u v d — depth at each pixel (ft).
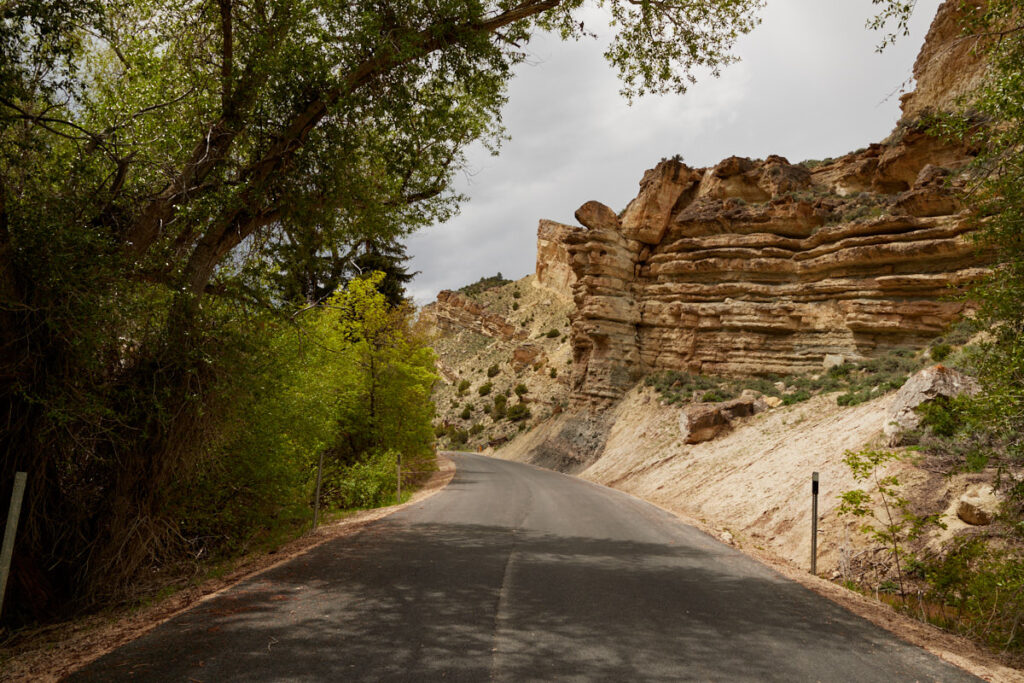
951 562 25.98
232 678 12.73
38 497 22.99
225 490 32.81
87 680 12.60
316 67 27.50
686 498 60.03
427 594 20.29
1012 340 20.30
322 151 28.78
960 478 33.35
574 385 143.95
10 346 20.86
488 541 31.32
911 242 86.38
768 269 108.68
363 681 12.66
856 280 94.17
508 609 18.58
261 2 26.96
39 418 22.22
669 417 99.76
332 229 32.09
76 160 23.66
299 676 12.88
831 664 14.55
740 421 80.38
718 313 112.27
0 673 14.02
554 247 339.36
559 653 14.69
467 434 216.54
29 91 21.65
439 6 29.07
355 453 67.72
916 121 99.50
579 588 21.52
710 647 15.47
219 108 29.45
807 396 81.46
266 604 18.88
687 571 25.34
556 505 49.19
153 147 26.71
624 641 15.74
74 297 20.89
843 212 105.19
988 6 19.02
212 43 29.60
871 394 66.95
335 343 48.96
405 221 35.96
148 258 25.17
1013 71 18.95
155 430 25.35
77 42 23.86
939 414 39.70
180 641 15.23
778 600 21.04
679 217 126.31
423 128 32.78
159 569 27.50
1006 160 20.12
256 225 29.99
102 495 25.29
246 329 28.99
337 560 25.99
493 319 326.24
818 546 35.65
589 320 134.10
